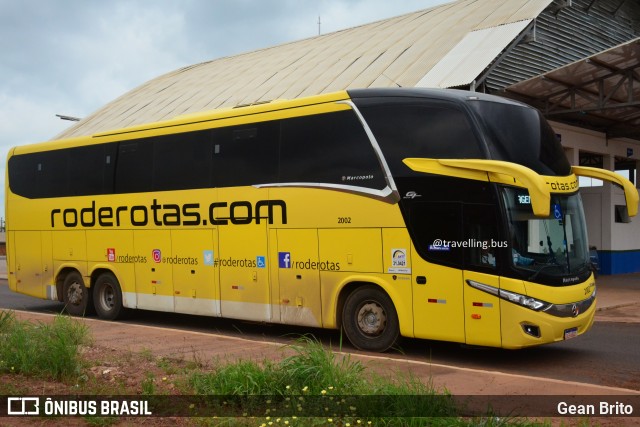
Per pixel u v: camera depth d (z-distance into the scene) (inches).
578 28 986.7
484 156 391.9
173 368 351.3
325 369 288.7
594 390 306.7
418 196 411.8
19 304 783.7
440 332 400.8
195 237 531.8
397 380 289.0
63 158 648.4
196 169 534.3
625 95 848.3
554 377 366.6
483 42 858.1
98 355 395.5
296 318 466.6
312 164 461.7
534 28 872.3
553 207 403.2
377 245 426.6
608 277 946.7
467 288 392.2
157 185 561.6
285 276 472.4
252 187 494.3
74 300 634.8
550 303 382.3
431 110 416.2
